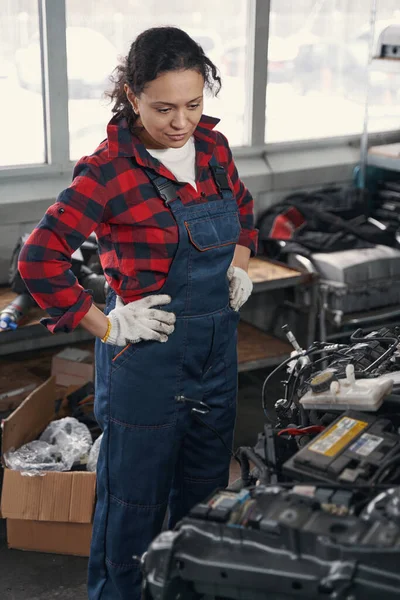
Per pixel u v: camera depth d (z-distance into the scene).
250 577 1.26
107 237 1.96
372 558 1.20
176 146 1.82
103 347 2.03
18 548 2.70
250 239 2.26
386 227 4.05
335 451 1.47
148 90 1.73
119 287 1.97
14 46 3.50
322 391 1.69
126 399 1.98
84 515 2.60
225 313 2.02
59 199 1.86
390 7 4.36
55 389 3.00
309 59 4.27
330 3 4.21
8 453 2.66
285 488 1.41
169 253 1.90
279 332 4.12
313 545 1.24
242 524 1.33
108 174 1.85
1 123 3.59
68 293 1.88
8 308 3.03
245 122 4.18
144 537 2.07
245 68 4.09
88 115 3.76
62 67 3.57
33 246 1.86
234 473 3.08
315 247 3.81
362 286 3.67
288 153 4.32
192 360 1.98
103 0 3.60
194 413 2.04
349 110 4.49
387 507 1.27
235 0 3.95
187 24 3.87
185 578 1.32
